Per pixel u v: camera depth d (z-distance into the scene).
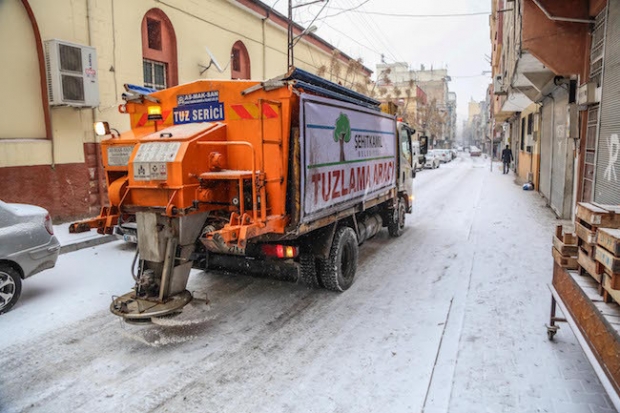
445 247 8.27
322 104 5.03
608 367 2.47
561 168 11.13
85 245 8.29
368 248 8.36
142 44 11.50
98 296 5.75
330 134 5.27
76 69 9.08
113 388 3.61
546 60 8.54
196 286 6.18
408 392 3.44
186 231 4.25
